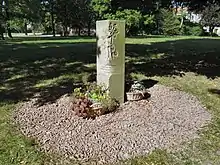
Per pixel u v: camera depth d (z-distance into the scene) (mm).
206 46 14352
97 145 4340
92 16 33688
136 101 6066
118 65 5770
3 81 7629
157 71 8641
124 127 4910
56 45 15453
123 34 5742
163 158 4027
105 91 5758
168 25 33875
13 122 5113
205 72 8531
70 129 4832
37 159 3963
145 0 8922
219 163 3934
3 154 4074
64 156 4043
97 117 5254
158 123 5086
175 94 6602
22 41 19875
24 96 6406
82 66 9180
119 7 9430
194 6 9875
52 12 33062
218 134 4738
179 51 12422
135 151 4184
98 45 5844
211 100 6305
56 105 5809
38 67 9180
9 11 24516
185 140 4520
